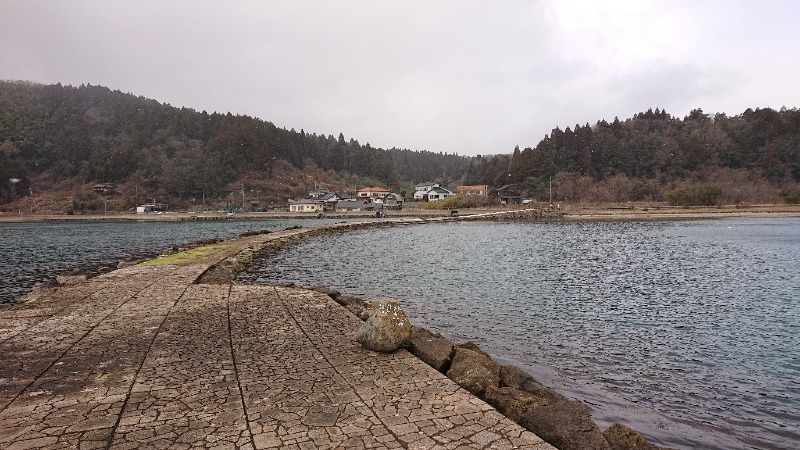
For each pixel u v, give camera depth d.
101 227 68.69
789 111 125.81
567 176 120.31
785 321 12.89
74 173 123.88
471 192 126.69
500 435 4.68
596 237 42.59
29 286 19.20
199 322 9.30
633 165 121.75
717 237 40.28
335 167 176.62
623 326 12.43
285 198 126.88
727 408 7.45
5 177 106.62
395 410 5.22
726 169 110.62
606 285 18.59
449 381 6.19
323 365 6.73
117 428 4.71
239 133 140.12
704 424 6.88
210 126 152.75
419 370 6.59
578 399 7.71
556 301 15.57
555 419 5.21
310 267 24.45
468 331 11.86
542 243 37.31
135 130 145.25
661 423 6.89
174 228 65.31
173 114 153.12
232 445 4.39
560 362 9.55
